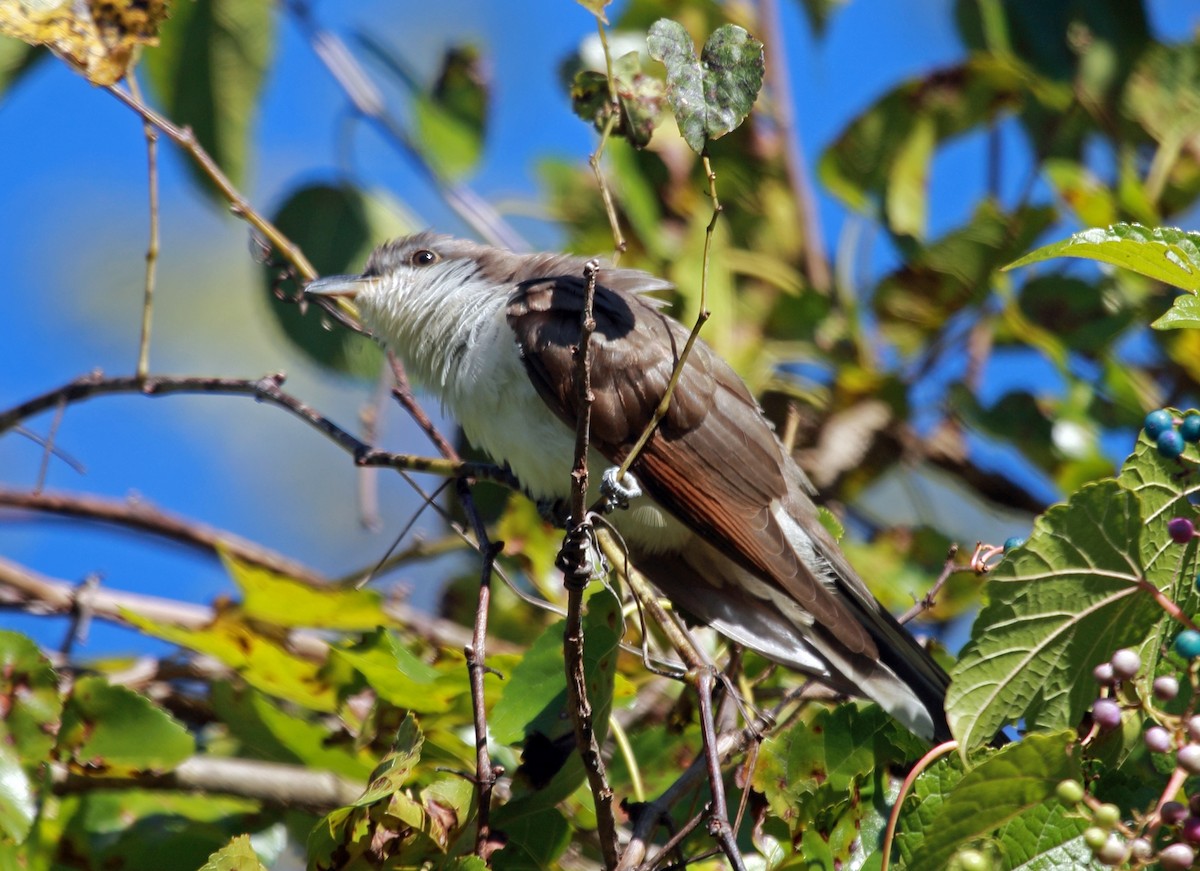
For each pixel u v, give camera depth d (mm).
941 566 10250
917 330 10984
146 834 7430
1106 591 5902
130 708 7359
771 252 11336
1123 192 10336
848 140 11070
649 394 8438
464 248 9680
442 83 11125
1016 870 5770
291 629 8406
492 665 7707
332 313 9461
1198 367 10391
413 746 6297
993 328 11234
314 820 7801
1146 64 11141
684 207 11164
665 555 8719
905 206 11023
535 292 8852
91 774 7379
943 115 11008
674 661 8328
